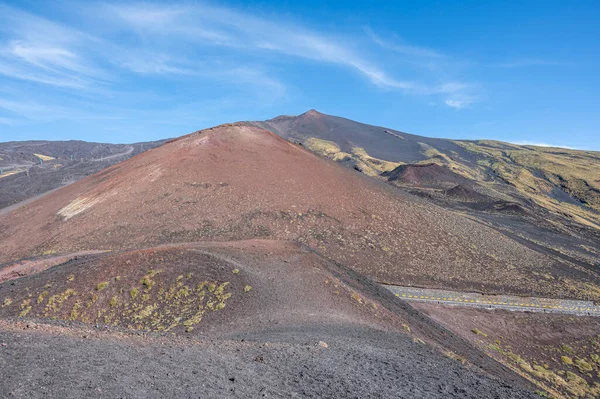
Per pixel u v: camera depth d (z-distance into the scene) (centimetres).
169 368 949
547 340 3841
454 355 1877
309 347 1363
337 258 4366
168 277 2095
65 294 1986
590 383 3206
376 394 1016
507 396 1295
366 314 2116
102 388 766
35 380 756
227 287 2039
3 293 2109
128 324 1802
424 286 4259
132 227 4422
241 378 961
